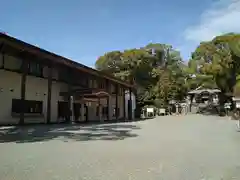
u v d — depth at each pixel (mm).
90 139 8883
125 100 31422
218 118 26547
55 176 3959
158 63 49344
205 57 37344
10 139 8453
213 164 5039
